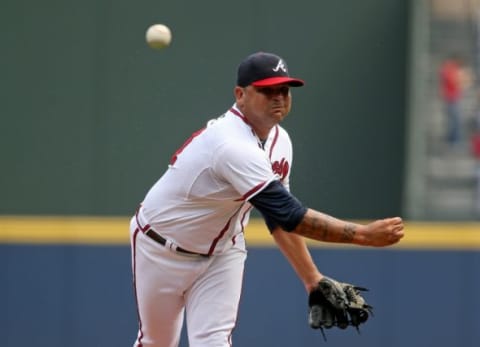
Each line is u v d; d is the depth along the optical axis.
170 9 23.17
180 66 23.19
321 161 23.58
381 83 23.81
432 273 22.69
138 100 23.08
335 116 23.67
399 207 23.81
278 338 22.39
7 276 22.05
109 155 23.03
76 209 22.97
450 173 24.91
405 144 23.95
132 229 14.50
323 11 23.69
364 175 23.67
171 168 13.88
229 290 14.28
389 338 22.62
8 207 22.94
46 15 22.95
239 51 23.34
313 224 12.47
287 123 23.53
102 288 22.14
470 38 27.28
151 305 14.59
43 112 22.98
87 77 23.03
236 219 13.98
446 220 24.22
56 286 22.09
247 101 12.99
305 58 23.62
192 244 13.97
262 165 12.76
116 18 23.09
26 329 22.03
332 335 22.53
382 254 22.66
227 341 14.24
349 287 14.51
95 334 22.12
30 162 22.92
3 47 22.94
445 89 26.06
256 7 23.39
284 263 22.33
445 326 22.64
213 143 13.09
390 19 23.88
